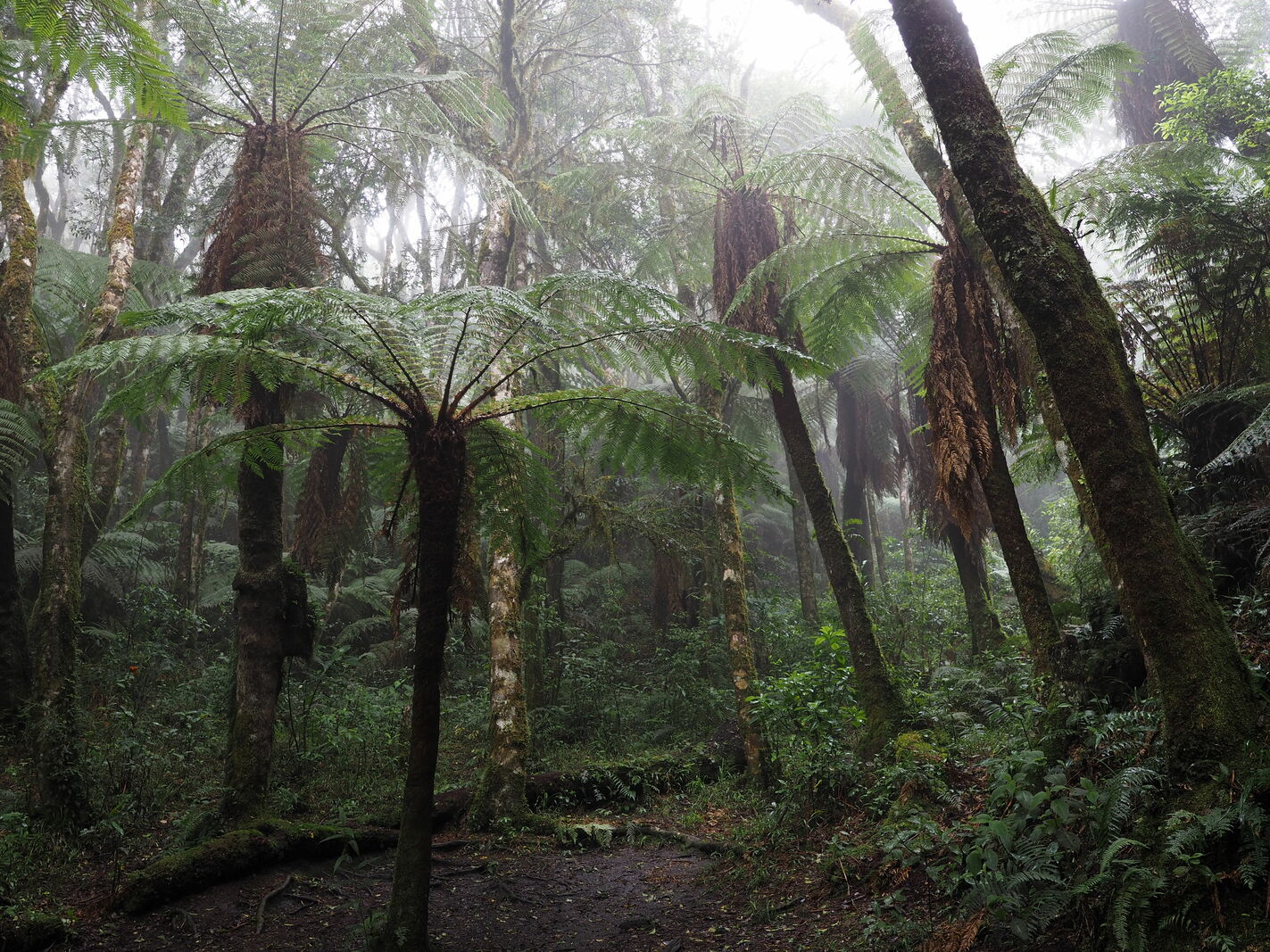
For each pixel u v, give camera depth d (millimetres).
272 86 6508
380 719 8680
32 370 7047
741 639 7602
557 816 6789
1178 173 6105
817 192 7281
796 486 14062
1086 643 5234
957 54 3525
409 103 7340
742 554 7879
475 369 4285
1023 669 6961
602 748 8875
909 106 6621
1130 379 3475
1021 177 3451
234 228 6145
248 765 5938
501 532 5004
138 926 4598
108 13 2631
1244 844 2771
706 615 12156
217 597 12633
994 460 5605
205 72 7324
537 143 13414
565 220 11648
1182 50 8828
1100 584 7207
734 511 7957
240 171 6324
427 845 3701
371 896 5191
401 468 5078
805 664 7488
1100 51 5711
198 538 12133
